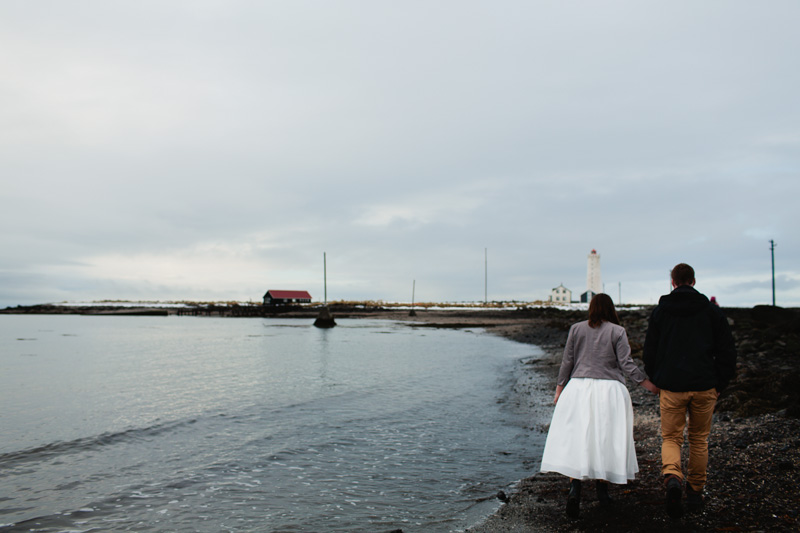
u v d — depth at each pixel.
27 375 20.16
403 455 8.23
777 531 4.28
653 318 4.95
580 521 4.91
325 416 11.37
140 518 5.71
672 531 4.42
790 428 7.05
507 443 8.97
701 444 4.73
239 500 6.27
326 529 5.37
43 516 5.77
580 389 4.86
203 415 11.61
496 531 5.01
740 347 18.44
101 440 9.38
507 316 85.56
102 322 87.44
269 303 128.25
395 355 27.67
